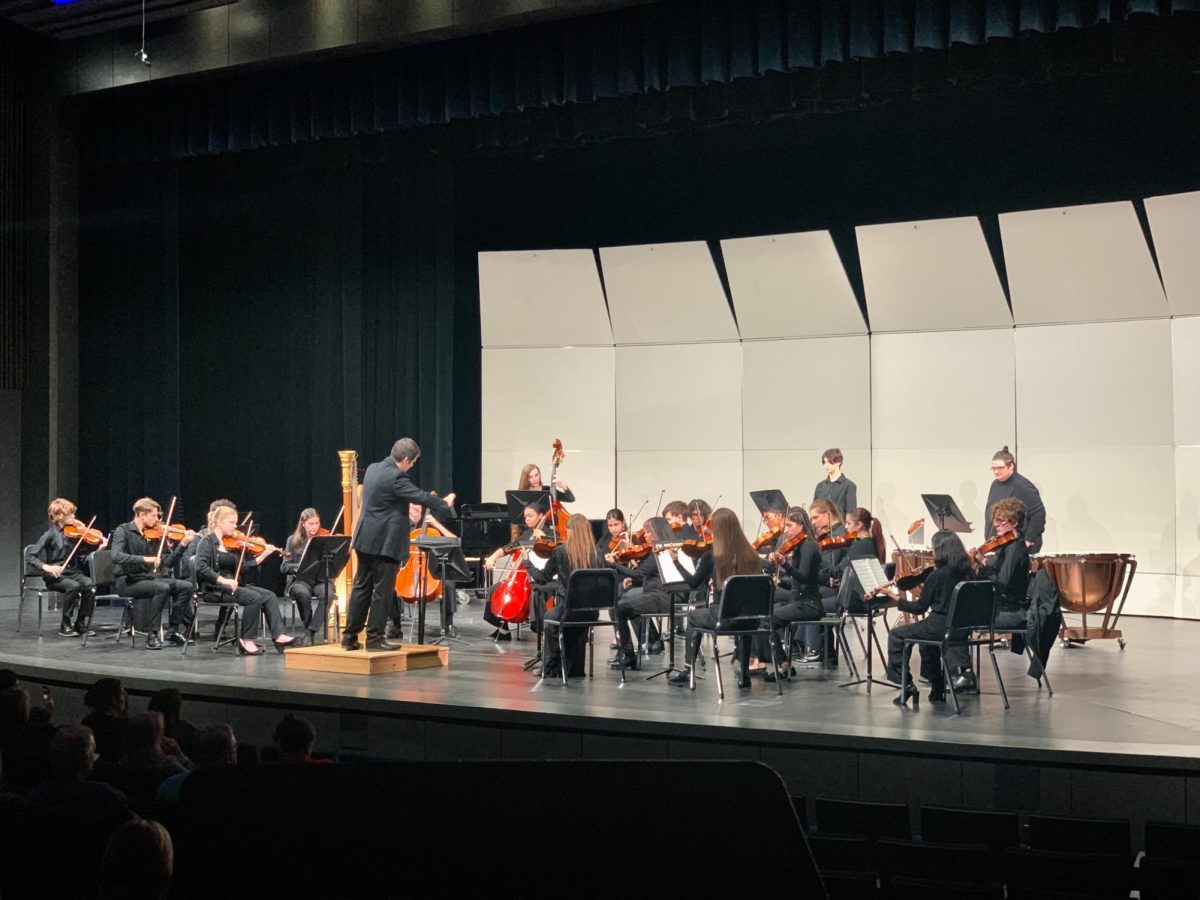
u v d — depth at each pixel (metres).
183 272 12.62
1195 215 9.09
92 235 12.45
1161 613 9.56
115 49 11.45
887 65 8.57
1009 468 7.93
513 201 11.77
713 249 11.06
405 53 10.27
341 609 8.54
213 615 10.32
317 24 10.29
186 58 11.02
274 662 7.40
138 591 8.20
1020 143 9.75
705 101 9.27
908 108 10.05
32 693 7.23
